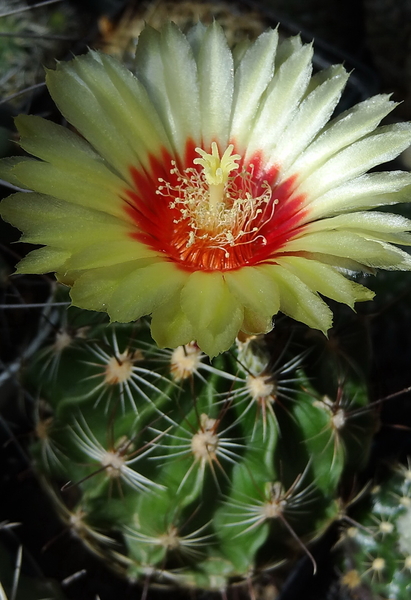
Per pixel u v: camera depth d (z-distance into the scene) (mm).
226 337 59
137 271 63
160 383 74
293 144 82
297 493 78
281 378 76
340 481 87
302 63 80
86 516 81
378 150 74
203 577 86
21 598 80
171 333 60
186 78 81
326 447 79
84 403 77
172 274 65
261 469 74
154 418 74
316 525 85
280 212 83
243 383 74
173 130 84
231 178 83
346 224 70
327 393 79
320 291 63
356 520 96
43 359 85
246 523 76
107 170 75
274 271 66
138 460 74
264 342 77
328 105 79
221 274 67
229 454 73
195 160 79
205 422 73
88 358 79
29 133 71
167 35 79
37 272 64
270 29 81
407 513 91
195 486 73
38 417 87
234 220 84
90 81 74
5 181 77
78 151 72
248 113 83
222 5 158
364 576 94
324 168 79
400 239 67
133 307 59
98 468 78
